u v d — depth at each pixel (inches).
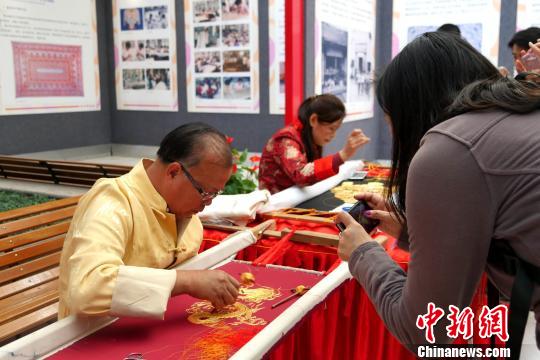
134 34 295.3
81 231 46.9
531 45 103.1
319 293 47.4
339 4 179.5
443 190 31.0
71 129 291.3
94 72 299.7
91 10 292.8
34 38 263.6
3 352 37.2
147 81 297.6
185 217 55.2
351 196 104.4
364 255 39.5
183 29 279.4
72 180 195.0
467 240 30.8
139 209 50.6
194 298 50.1
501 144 30.9
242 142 274.2
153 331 43.3
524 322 31.8
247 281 53.7
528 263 31.7
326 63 172.2
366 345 63.8
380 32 229.9
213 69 275.0
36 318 70.6
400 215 49.4
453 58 37.0
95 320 43.6
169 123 295.7
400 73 38.1
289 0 147.2
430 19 220.8
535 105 32.0
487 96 33.5
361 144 98.3
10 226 82.3
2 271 75.9
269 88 261.6
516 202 30.4
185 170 49.6
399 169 40.0
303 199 99.7
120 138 314.3
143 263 51.2
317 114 105.8
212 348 40.3
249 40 262.1
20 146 264.7
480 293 56.2
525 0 202.2
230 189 113.7
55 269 83.6
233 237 66.6
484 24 211.2
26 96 263.7
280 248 66.1
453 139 31.6
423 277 31.9
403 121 38.7
